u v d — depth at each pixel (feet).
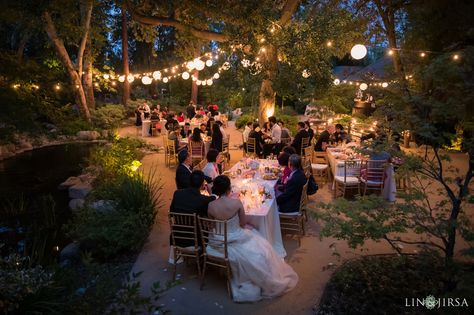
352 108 48.91
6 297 10.02
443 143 12.37
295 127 49.03
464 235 11.34
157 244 18.85
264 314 13.03
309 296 14.03
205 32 36.37
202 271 15.20
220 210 14.19
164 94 99.35
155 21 36.47
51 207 26.48
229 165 36.22
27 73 27.81
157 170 34.47
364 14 44.98
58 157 43.83
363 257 16.47
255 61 31.78
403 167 12.63
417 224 12.20
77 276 14.01
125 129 64.85
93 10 62.03
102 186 25.55
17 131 29.63
